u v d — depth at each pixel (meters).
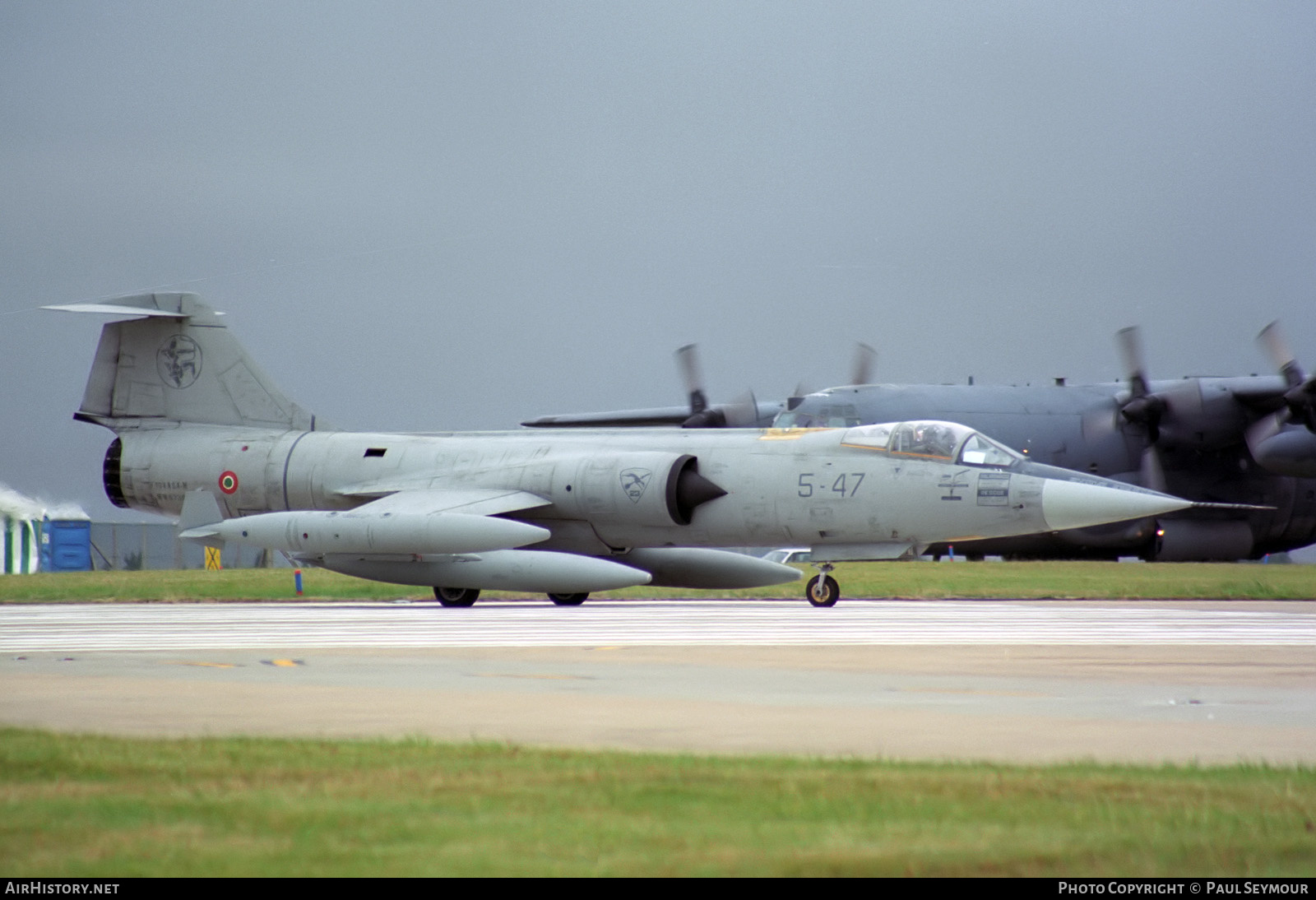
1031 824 21.84
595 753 27.95
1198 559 160.38
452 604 94.50
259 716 34.41
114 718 33.84
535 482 97.25
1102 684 42.62
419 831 21.42
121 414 115.56
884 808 22.88
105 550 188.88
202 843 20.72
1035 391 156.00
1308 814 22.42
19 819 22.06
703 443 97.75
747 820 22.09
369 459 105.31
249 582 118.44
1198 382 156.12
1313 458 143.12
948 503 89.12
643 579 86.81
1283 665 49.66
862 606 96.81
